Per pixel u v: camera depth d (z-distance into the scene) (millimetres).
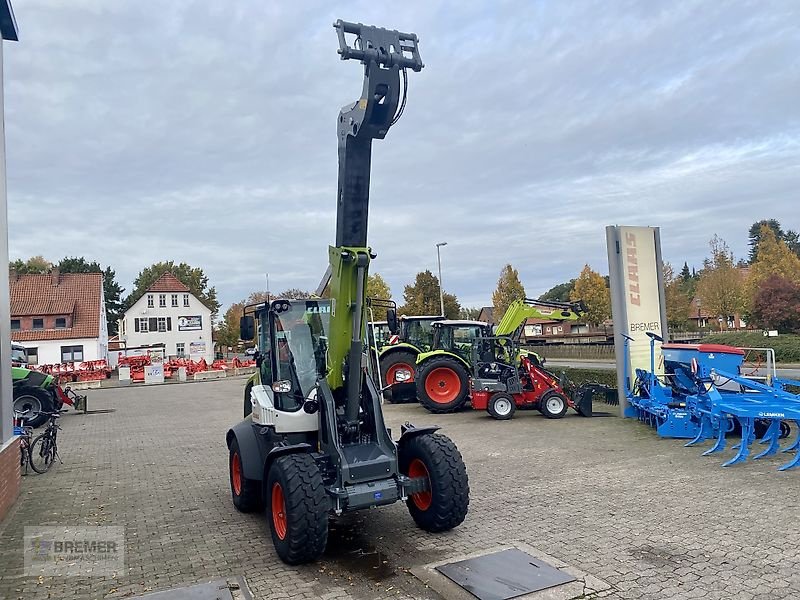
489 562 5023
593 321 44594
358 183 5422
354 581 4824
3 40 8062
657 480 7484
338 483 5293
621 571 4754
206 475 8961
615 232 12836
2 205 7547
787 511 6059
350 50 4910
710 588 4395
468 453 9672
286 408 6094
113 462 10242
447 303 44969
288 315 6398
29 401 15891
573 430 11461
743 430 8391
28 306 46125
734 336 29688
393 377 16875
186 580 4973
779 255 40062
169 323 57844
